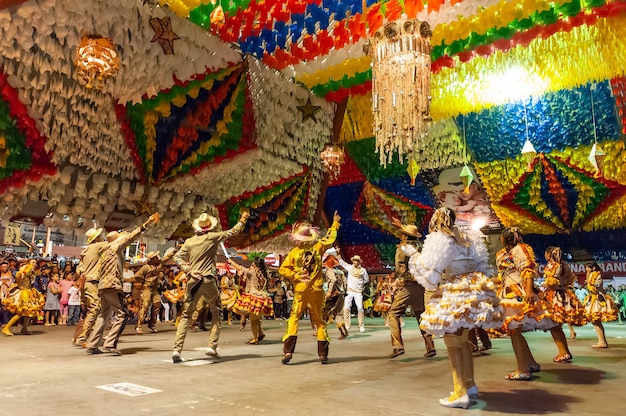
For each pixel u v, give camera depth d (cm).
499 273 504
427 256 356
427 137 1474
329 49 896
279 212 1642
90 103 930
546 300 508
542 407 341
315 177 1628
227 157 1220
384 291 1238
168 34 793
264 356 638
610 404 349
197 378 464
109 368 528
